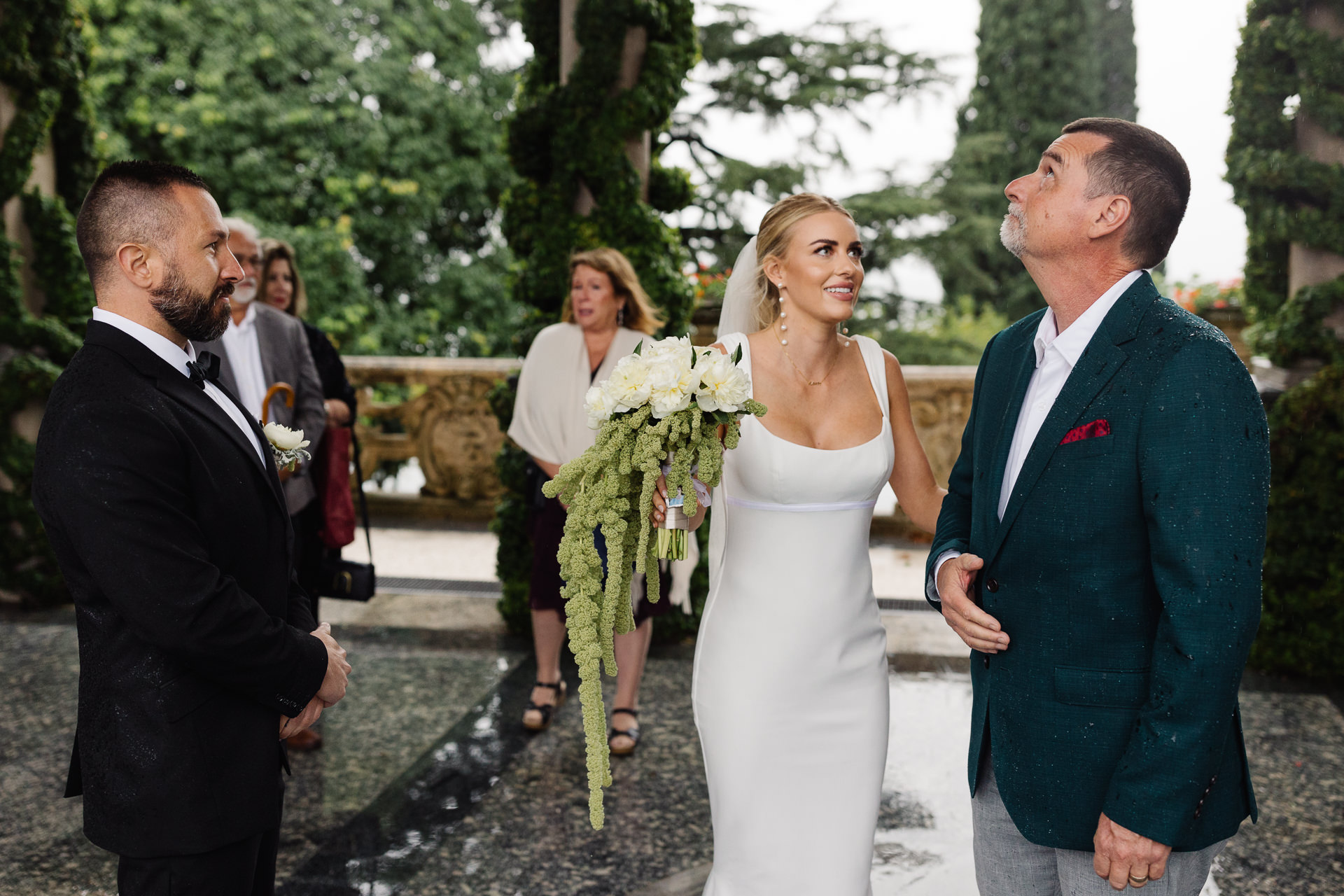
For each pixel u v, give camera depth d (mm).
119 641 1654
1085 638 1614
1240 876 2795
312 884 2779
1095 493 1587
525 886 2777
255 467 1843
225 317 1834
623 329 3781
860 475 2236
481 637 4914
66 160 5348
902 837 3033
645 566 1879
